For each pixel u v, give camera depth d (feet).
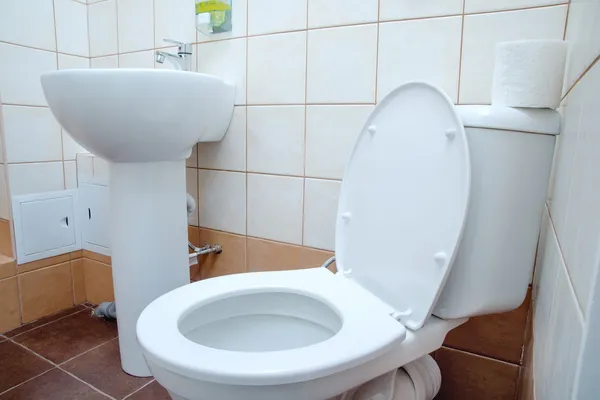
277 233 4.16
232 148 4.32
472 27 3.02
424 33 3.20
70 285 5.36
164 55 4.20
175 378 1.92
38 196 4.92
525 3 2.83
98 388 3.70
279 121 3.99
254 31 4.01
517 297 2.50
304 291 2.79
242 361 1.88
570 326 1.13
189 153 3.81
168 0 4.52
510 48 2.27
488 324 3.20
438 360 3.44
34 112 4.84
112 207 3.62
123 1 4.89
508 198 2.33
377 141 2.82
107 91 2.97
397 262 2.58
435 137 2.39
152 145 3.37
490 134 2.25
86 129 3.17
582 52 1.67
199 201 4.64
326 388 1.95
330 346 2.05
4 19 4.49
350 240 3.01
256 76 4.06
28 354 4.23
